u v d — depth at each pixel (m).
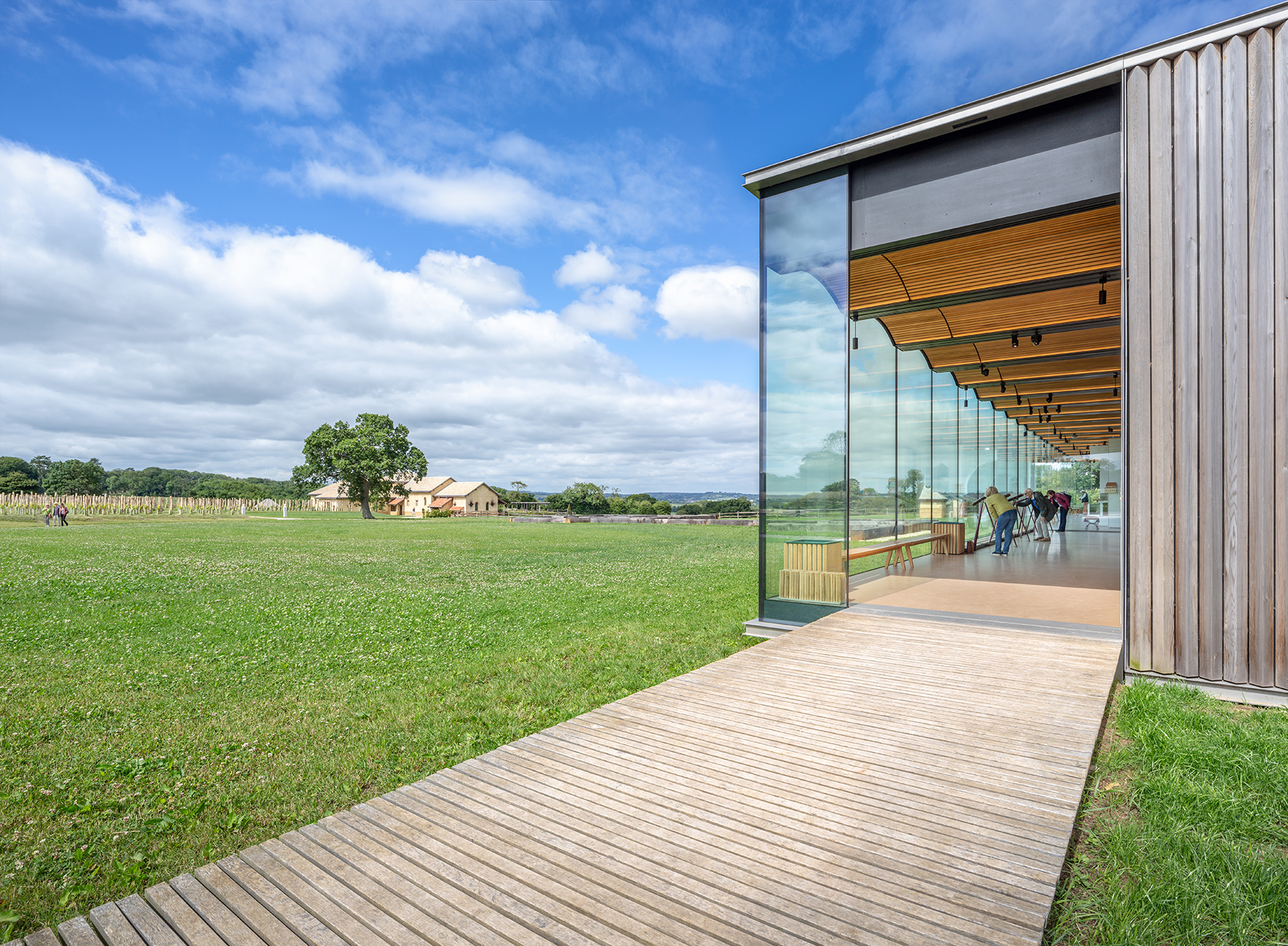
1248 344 4.75
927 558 12.15
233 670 6.40
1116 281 8.32
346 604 10.28
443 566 16.19
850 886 2.30
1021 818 2.80
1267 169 4.69
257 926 2.14
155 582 12.56
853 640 5.84
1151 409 5.11
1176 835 2.69
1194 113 4.95
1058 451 23.02
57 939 2.13
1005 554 13.00
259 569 15.23
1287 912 2.20
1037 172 5.82
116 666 6.52
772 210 7.26
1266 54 4.70
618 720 4.08
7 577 12.69
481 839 2.66
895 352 11.18
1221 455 4.86
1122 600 5.25
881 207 6.64
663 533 31.95
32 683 5.93
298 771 4.07
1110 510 21.89
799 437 7.17
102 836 3.26
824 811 2.88
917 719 4.00
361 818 2.85
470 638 7.80
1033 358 12.14
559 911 2.17
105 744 4.51
